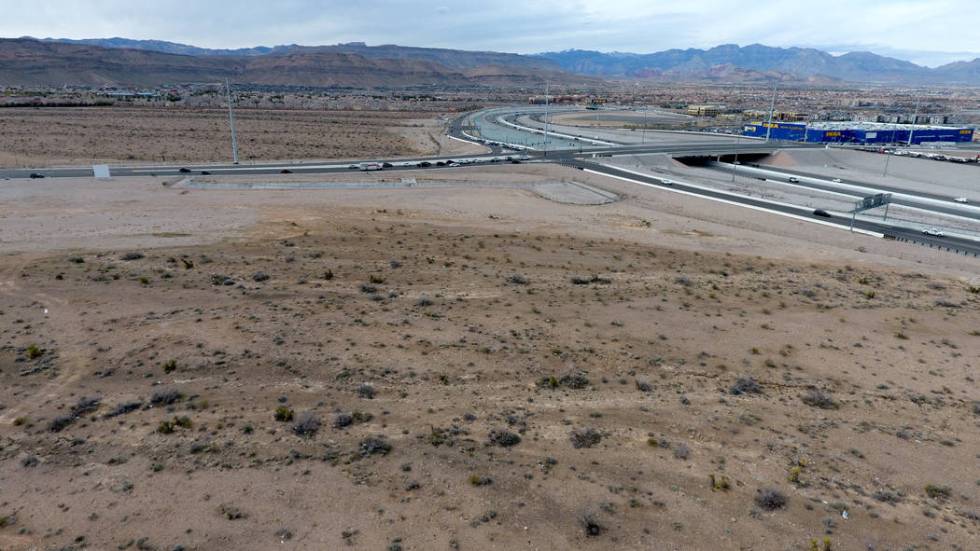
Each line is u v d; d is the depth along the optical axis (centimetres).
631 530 1747
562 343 3144
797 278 4756
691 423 2395
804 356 3162
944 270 5372
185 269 4150
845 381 2897
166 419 2262
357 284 4019
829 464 2144
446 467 2025
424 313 3497
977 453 2281
